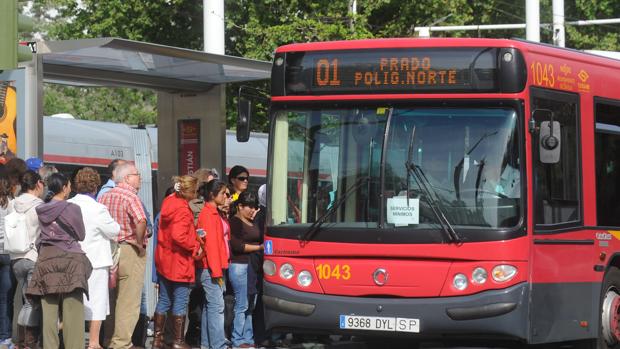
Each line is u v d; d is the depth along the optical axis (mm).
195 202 12258
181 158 15352
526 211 10266
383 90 10734
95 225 11039
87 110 45500
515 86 10383
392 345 13031
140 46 11906
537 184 10430
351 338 14172
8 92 11914
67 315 10398
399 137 10602
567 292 10820
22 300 11852
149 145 21000
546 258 10492
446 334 10289
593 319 11273
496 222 10227
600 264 11391
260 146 28469
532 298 10258
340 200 10703
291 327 10805
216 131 15062
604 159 11602
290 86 11094
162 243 11750
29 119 11867
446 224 10297
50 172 11750
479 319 10133
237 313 12625
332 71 10922
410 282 10344
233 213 12750
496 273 10141
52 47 11812
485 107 10445
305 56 11055
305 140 10969
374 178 10609
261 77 14609
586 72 11453
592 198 11320
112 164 12180
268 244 10961
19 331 10945
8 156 11719
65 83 14297
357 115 10781
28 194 11023
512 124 10352
